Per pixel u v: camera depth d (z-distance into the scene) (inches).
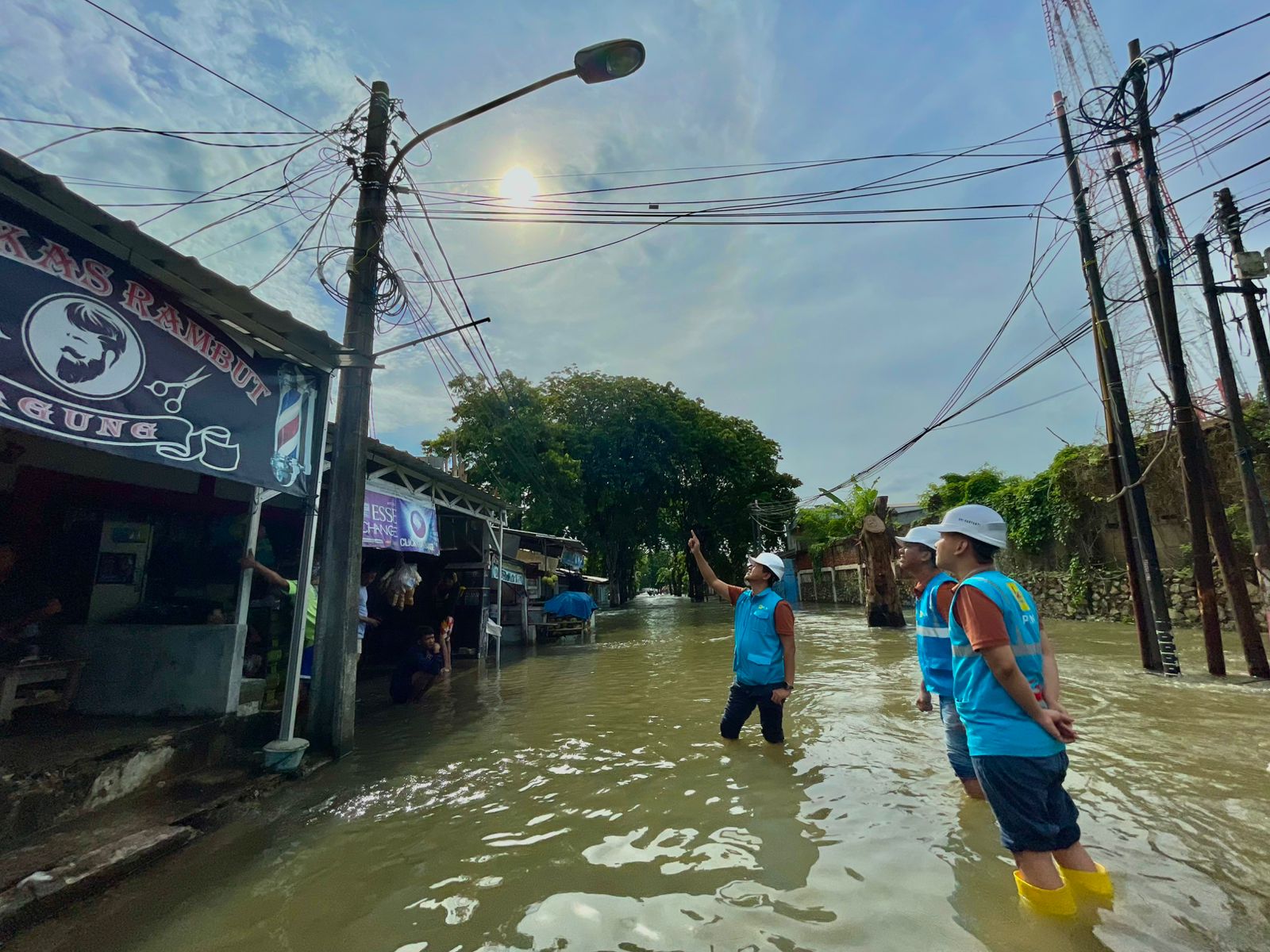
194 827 153.3
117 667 205.6
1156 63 308.5
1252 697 266.1
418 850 140.9
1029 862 104.7
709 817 151.9
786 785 171.9
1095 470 601.3
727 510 1421.0
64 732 178.1
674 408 1348.4
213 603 253.6
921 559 167.6
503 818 158.7
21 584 227.5
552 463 1023.6
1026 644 109.1
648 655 523.8
